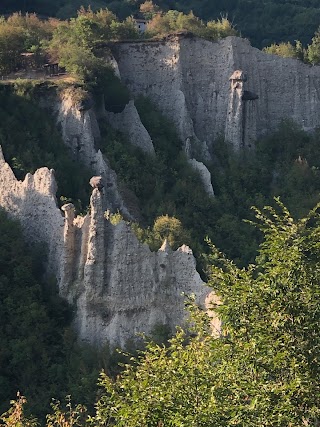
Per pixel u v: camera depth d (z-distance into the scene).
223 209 73.94
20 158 64.31
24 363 51.38
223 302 29.42
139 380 28.75
